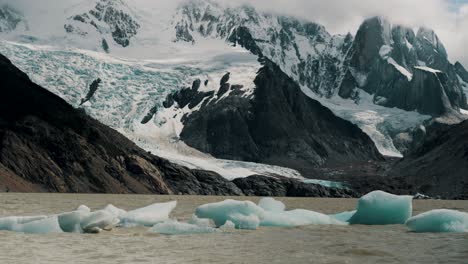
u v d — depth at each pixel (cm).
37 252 3359
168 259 3161
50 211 7100
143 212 4984
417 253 3409
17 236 4056
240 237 4122
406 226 5012
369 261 3128
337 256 3291
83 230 4334
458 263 3070
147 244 3728
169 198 14750
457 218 4625
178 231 4356
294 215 5162
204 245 3706
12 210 7231
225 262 3080
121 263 3030
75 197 12825
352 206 11975
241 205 4884
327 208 10881
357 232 4528
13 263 2989
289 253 3391
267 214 4981
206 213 4919
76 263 3005
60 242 3784
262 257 3241
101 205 9206
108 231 4397
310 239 4044
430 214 4684
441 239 4081
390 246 3703
